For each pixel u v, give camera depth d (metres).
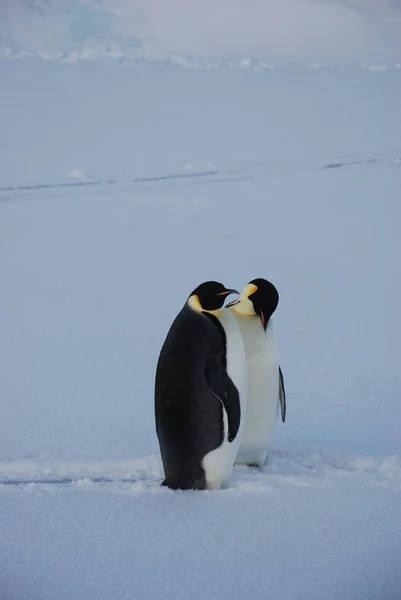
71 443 15.30
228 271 30.52
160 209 41.47
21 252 33.31
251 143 60.78
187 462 12.02
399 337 23.12
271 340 13.23
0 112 73.88
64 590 9.34
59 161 53.06
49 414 17.06
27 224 38.06
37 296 27.39
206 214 40.53
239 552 10.20
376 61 121.12
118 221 38.94
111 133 64.44
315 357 21.28
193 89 91.94
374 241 35.16
